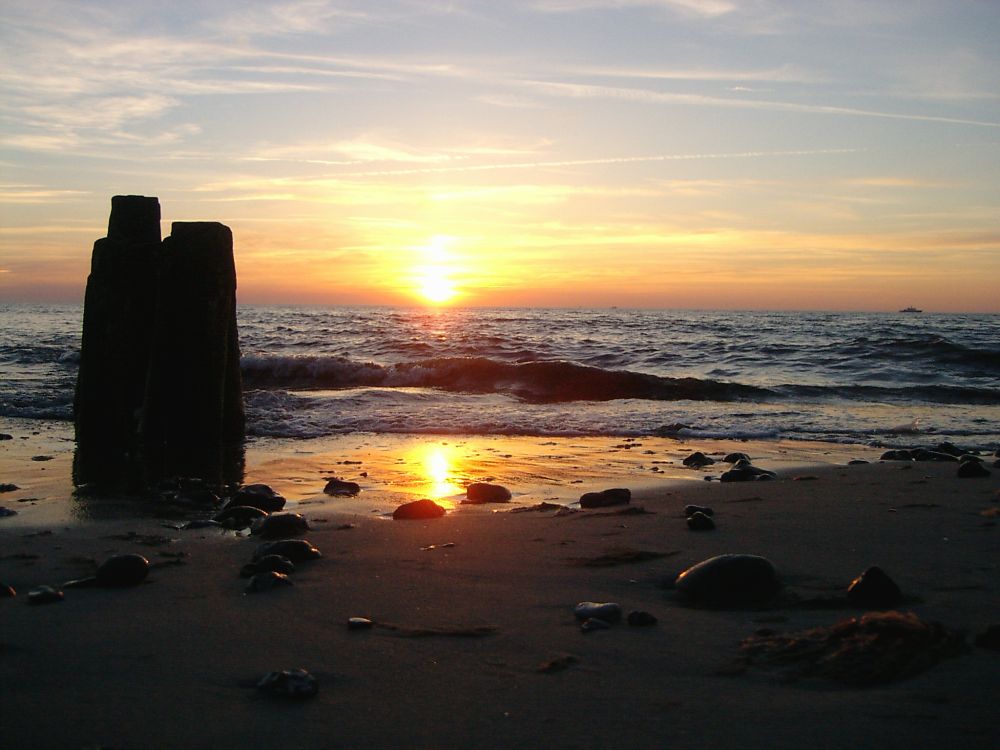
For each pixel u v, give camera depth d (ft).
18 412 46.91
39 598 15.14
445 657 12.32
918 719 9.82
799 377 71.72
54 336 107.65
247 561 18.34
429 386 61.00
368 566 17.76
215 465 32.55
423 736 9.77
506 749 9.43
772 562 17.38
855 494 25.31
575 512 23.44
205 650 12.63
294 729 9.96
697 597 15.16
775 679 11.22
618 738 9.64
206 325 36.40
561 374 59.31
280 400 49.96
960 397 56.95
